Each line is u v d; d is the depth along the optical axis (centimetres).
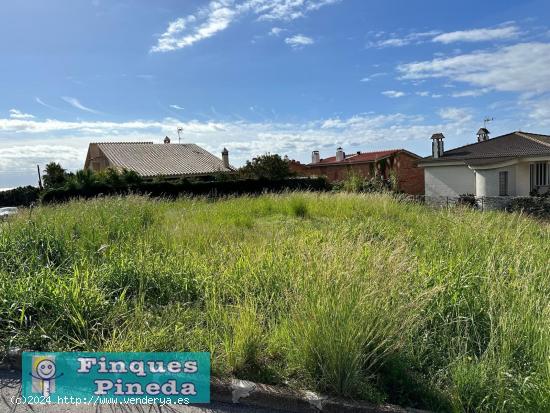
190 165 3481
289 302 361
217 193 2238
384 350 297
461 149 2673
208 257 545
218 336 341
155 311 393
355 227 734
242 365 308
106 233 674
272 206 1259
